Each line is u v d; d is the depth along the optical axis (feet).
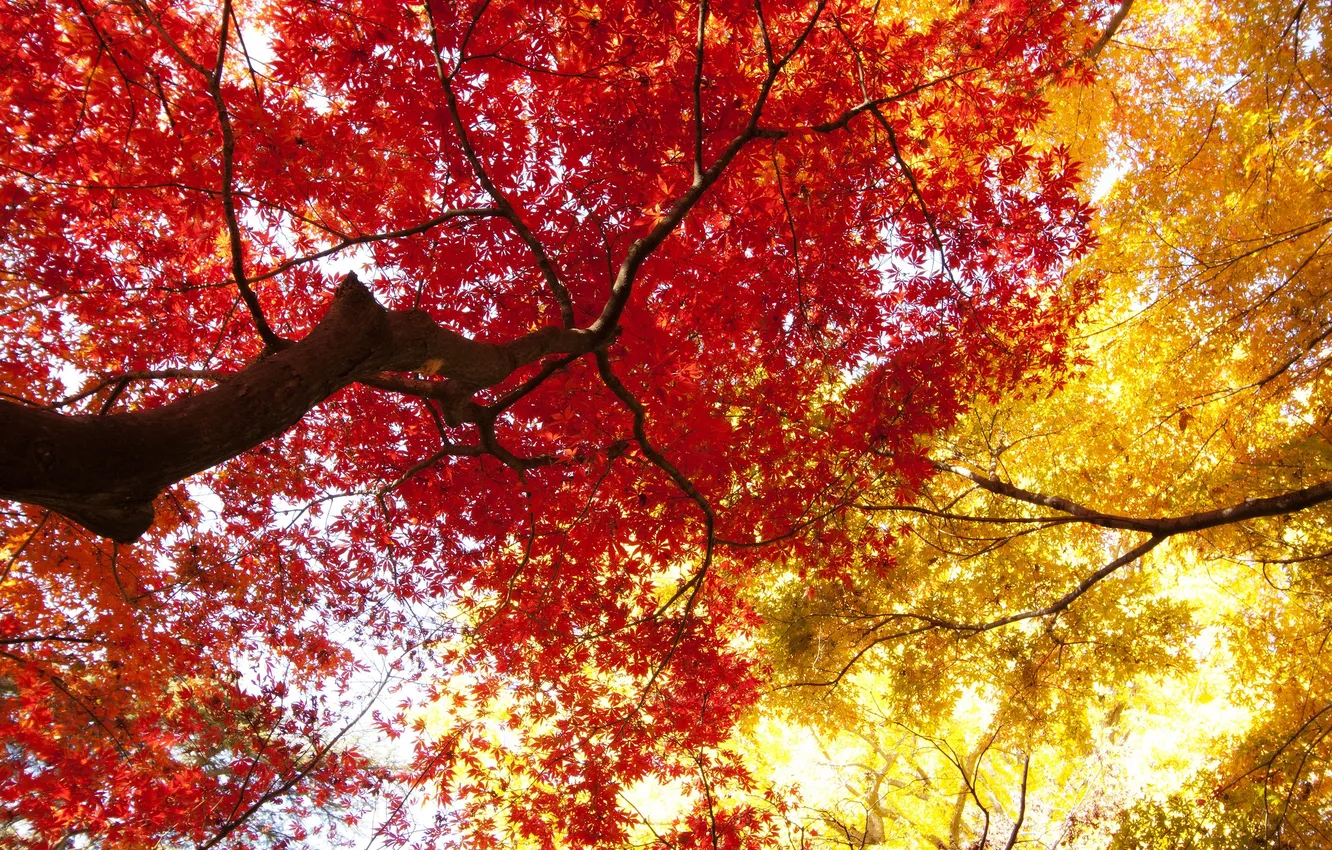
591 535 18.40
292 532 20.43
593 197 17.04
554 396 17.19
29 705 18.22
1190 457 27.55
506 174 16.26
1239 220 23.47
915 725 27.09
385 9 13.70
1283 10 21.90
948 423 19.34
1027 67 17.10
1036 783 39.60
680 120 16.19
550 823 19.58
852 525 25.63
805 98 17.10
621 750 19.86
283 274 18.45
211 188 15.17
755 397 19.98
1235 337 24.80
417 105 14.78
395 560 20.20
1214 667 33.96
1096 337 28.63
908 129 19.25
